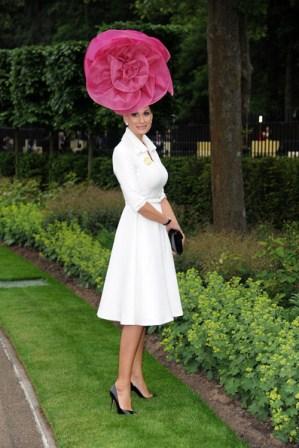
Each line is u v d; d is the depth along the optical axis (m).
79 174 19.44
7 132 27.97
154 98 5.46
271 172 13.53
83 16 42.03
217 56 10.60
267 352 5.25
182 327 6.35
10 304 8.89
